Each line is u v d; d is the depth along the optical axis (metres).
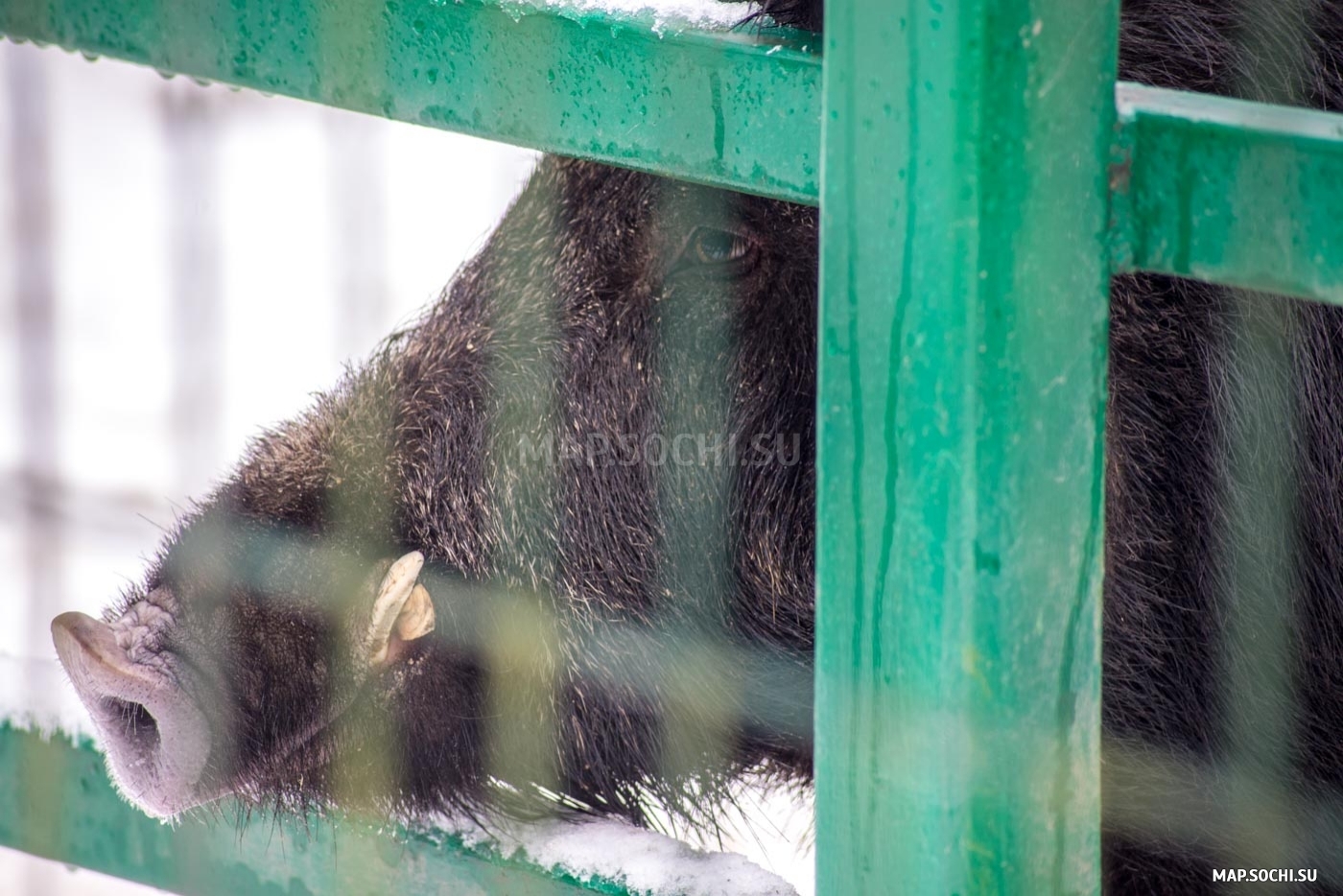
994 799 2.67
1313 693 5.32
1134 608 5.26
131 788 4.33
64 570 8.53
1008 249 2.52
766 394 5.25
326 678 4.56
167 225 11.66
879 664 2.73
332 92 3.49
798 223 5.07
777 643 5.45
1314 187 2.47
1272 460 5.15
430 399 5.23
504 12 3.24
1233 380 5.09
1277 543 5.19
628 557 5.25
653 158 3.16
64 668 4.25
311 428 5.22
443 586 4.98
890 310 2.61
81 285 11.11
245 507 4.85
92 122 12.56
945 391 2.56
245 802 4.55
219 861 4.67
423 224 11.16
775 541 5.35
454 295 5.46
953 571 2.61
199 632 4.48
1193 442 5.16
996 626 2.62
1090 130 2.58
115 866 4.87
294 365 9.95
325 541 4.79
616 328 5.22
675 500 5.25
